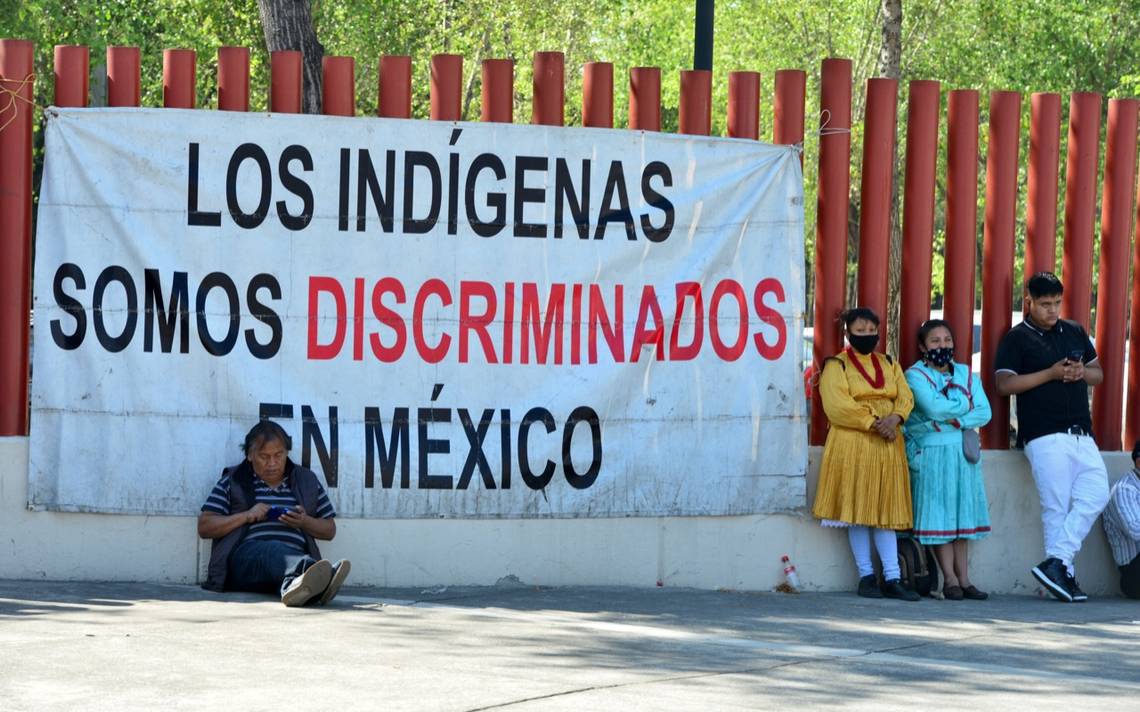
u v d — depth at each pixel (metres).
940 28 31.23
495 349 10.30
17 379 10.12
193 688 6.85
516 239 10.32
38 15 24.16
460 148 10.27
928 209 11.02
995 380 11.00
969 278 11.10
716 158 10.55
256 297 10.11
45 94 21.73
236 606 9.18
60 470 9.98
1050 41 32.19
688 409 10.50
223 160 10.07
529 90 30.25
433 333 10.24
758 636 8.80
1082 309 11.30
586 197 10.38
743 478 10.55
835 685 7.45
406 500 10.23
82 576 10.07
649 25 35.59
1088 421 10.91
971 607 10.31
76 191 9.98
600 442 10.41
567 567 10.41
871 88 10.91
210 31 26.02
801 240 10.66
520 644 8.23
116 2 26.11
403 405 10.22
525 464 10.33
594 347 10.40
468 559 10.30
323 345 10.15
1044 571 10.72
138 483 10.05
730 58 32.44
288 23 15.18
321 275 10.15
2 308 10.09
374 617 8.95
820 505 10.55
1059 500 10.78
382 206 10.19
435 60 10.38
